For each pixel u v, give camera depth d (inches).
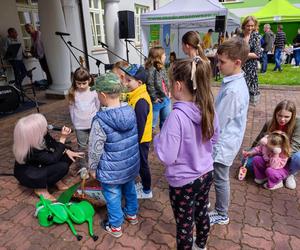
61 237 87.5
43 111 237.1
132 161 79.0
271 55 549.3
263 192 110.1
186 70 54.9
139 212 98.3
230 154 77.2
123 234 87.7
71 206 94.3
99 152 73.4
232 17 362.3
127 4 471.2
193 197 63.7
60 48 272.5
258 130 180.2
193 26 488.4
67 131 108.3
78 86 109.5
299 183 116.0
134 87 90.2
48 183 106.4
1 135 182.4
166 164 59.0
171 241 84.6
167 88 141.2
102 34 438.9
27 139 95.7
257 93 194.4
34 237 87.8
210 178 64.7
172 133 56.0
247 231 88.3
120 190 82.9
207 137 58.9
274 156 107.6
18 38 335.3
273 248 81.5
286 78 371.6
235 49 69.2
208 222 71.9
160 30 439.8
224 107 73.3
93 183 100.1
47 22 262.4
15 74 297.0
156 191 112.0
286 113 107.4
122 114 71.9
